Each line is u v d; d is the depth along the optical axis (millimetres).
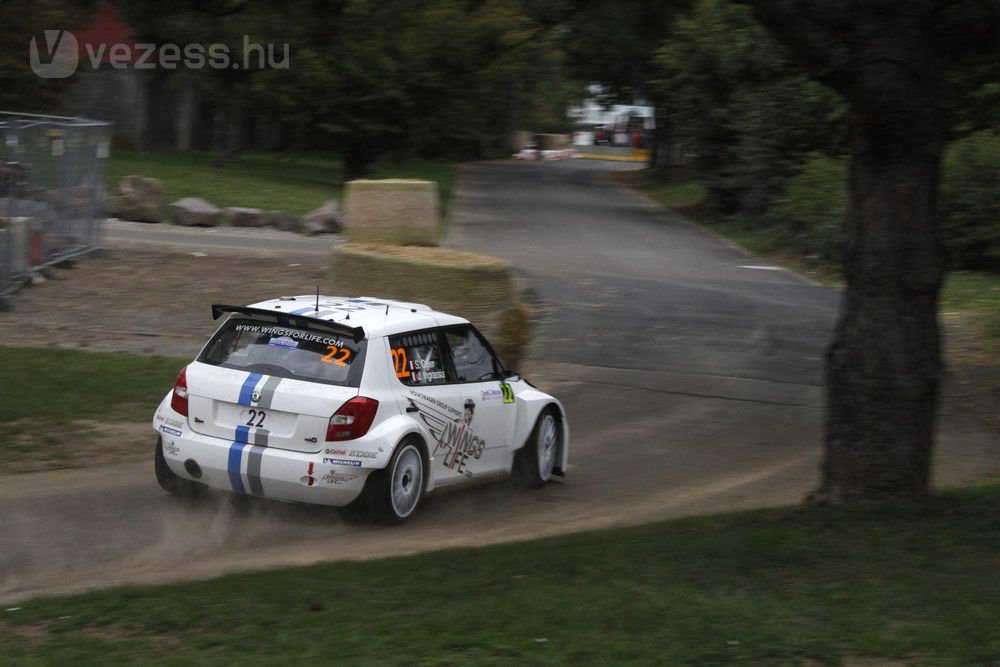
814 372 29594
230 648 9008
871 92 13516
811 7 13508
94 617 9898
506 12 69188
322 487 14461
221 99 73562
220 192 62312
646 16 30281
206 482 15070
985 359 30875
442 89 71062
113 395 22766
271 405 14625
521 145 171250
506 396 17609
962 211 46812
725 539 12836
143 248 42406
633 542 13039
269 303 16141
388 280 28609
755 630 9273
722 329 34188
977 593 10391
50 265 36156
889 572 11211
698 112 69375
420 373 15820
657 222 69750
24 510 15227
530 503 17453
